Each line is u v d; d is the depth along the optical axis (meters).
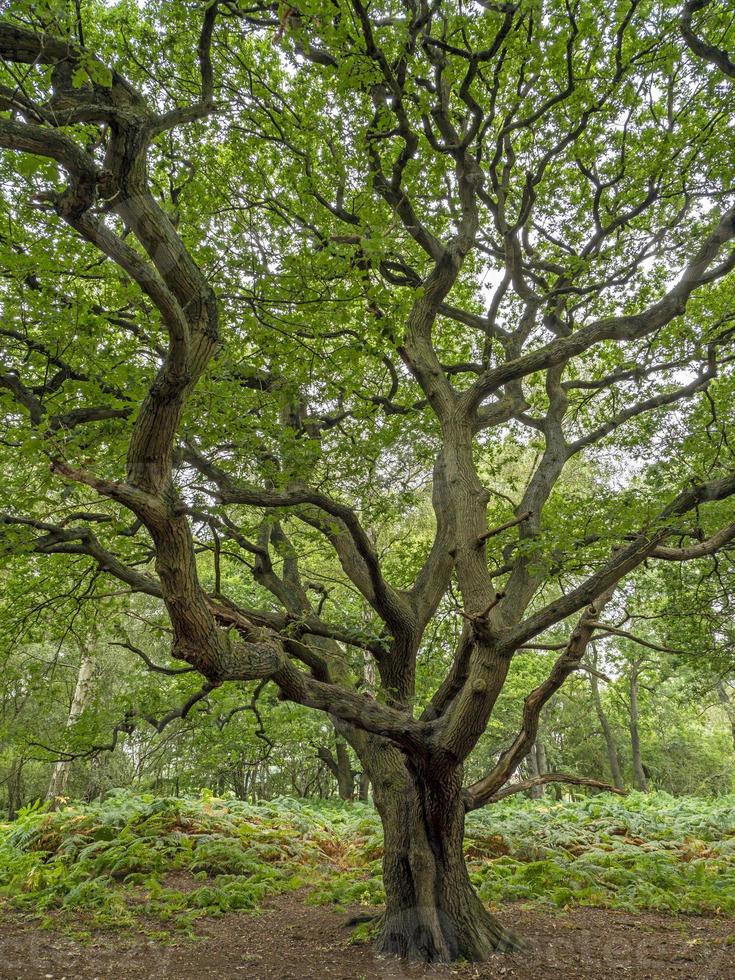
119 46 7.55
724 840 11.66
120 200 3.68
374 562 6.91
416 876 6.13
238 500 6.19
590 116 8.54
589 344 6.99
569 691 26.77
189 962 5.88
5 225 6.03
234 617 5.44
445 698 6.51
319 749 19.48
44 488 6.18
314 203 8.12
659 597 11.50
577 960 6.00
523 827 11.30
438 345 10.79
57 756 7.70
